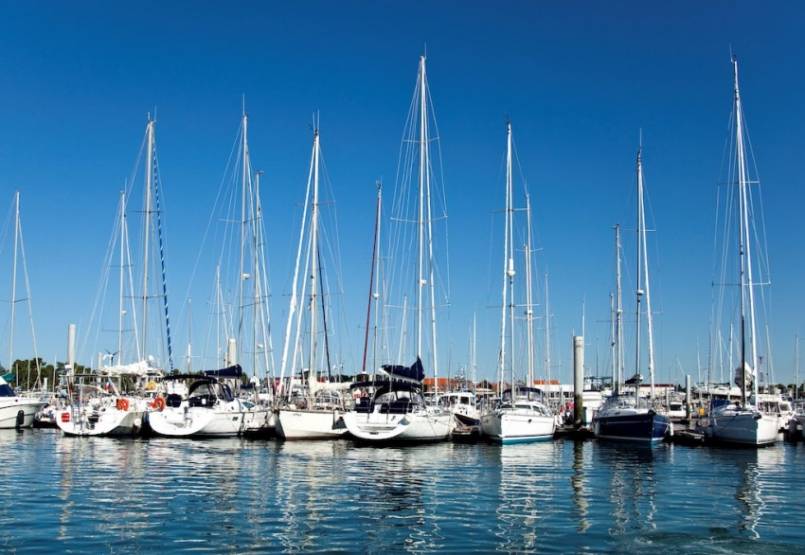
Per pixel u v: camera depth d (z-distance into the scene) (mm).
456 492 24391
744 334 44344
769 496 24594
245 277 51625
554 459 35438
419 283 45156
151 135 50531
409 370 41000
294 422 40469
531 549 17000
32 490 23312
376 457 33938
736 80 44750
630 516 20812
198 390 44562
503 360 48938
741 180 44594
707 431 44469
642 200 52344
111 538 17203
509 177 49219
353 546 16922
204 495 22781
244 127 51500
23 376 67062
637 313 51094
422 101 46188
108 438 41375
